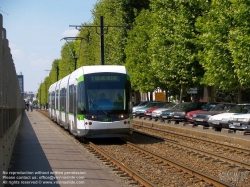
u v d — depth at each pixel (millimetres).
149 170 14156
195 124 32250
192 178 12578
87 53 66500
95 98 22047
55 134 29375
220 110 30625
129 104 22406
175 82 38375
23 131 32969
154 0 37594
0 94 11250
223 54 27109
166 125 34062
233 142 22328
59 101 35094
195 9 33688
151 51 41969
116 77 22500
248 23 23953
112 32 55219
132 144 20875
